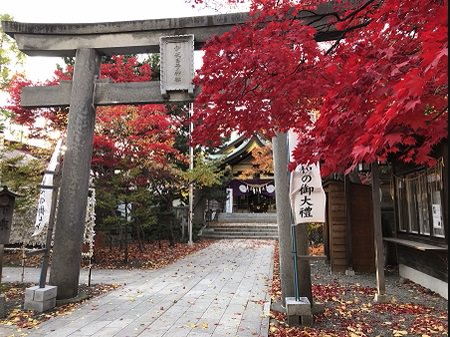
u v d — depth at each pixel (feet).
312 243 49.73
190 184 56.90
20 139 42.86
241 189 97.96
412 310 19.33
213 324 17.11
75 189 22.03
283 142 19.56
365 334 15.61
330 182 33.30
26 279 29.27
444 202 21.71
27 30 23.15
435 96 7.47
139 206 43.32
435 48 6.39
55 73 37.37
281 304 19.63
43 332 16.05
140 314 18.85
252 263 37.60
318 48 11.67
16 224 35.94
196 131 13.97
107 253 44.32
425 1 9.06
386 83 8.34
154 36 22.71
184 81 21.84
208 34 22.11
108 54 24.18
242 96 12.58
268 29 12.04
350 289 24.77
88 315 18.65
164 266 36.09
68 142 22.39
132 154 39.04
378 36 10.62
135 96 22.66
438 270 22.99
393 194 30.81
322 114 10.36
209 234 67.72
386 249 34.53
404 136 7.98
